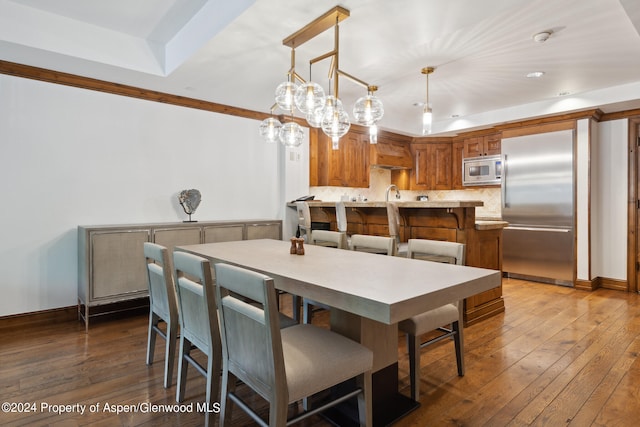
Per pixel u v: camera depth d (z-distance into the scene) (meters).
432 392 2.11
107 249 3.25
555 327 3.19
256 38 2.58
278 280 1.74
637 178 4.48
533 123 4.99
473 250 3.36
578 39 2.87
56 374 2.31
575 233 4.64
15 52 2.85
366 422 1.57
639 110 4.42
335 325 1.93
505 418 1.85
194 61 3.02
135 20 2.94
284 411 1.30
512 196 5.20
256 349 1.37
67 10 2.79
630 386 2.16
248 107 4.50
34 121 3.22
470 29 2.67
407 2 2.09
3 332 3.07
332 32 2.46
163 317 2.20
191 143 4.17
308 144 5.20
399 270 1.84
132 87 3.70
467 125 5.52
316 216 5.02
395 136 6.17
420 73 3.59
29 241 3.22
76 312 3.45
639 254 4.47
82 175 3.47
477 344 2.82
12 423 1.79
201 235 3.83
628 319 3.40
